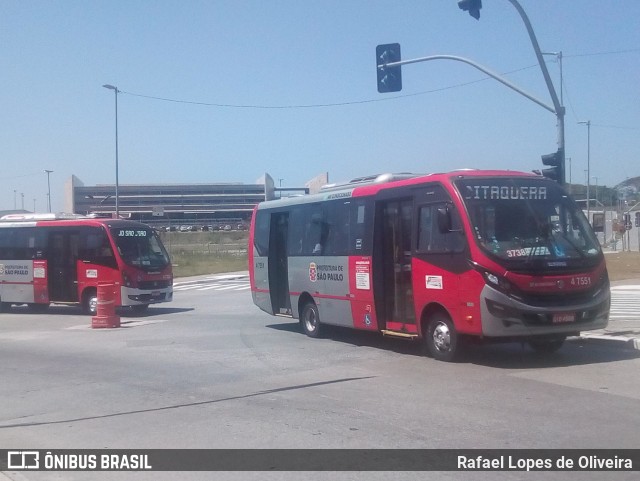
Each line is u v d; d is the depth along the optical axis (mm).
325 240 17312
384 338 17375
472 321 12844
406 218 14797
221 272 50375
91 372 13789
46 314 26531
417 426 8992
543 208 13445
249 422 9500
